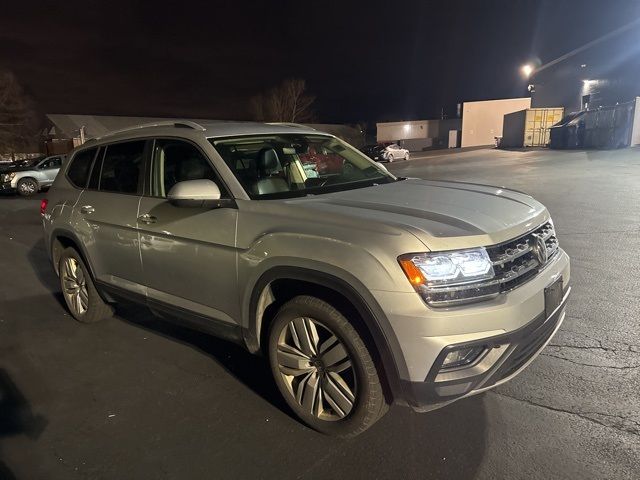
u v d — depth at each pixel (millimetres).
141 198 3848
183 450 2846
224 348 4215
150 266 3754
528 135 35219
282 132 4047
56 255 4988
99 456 2820
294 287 3037
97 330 4707
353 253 2568
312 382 2904
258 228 3016
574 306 4672
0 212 14438
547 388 3287
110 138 4422
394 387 2557
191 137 3615
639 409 3006
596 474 2475
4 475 2676
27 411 3328
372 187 3604
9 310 5422
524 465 2568
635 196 10961
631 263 5992
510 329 2477
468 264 2469
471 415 3033
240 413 3201
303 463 2680
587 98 31328
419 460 2650
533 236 2891
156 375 3768
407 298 2420
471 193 3369
